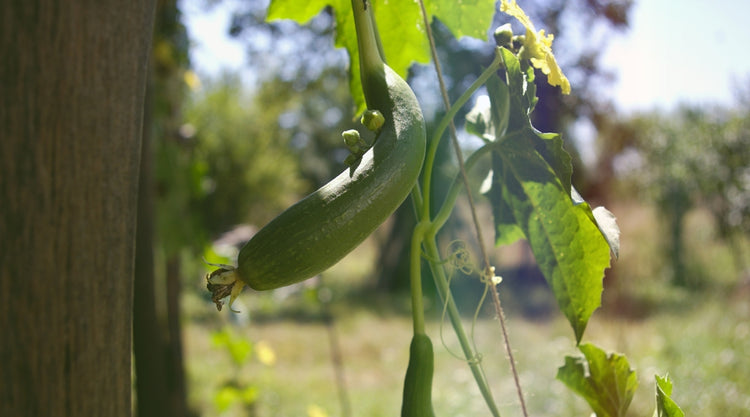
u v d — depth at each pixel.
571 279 1.04
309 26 15.10
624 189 15.92
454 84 11.98
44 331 0.75
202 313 12.07
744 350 7.38
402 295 17.50
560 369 1.10
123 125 0.80
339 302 15.56
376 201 0.71
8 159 0.74
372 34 0.84
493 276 0.96
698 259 15.50
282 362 9.50
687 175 15.73
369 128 0.77
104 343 0.79
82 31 0.76
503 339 0.98
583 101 12.71
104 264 0.79
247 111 18.72
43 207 0.75
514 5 0.88
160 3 3.84
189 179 4.21
